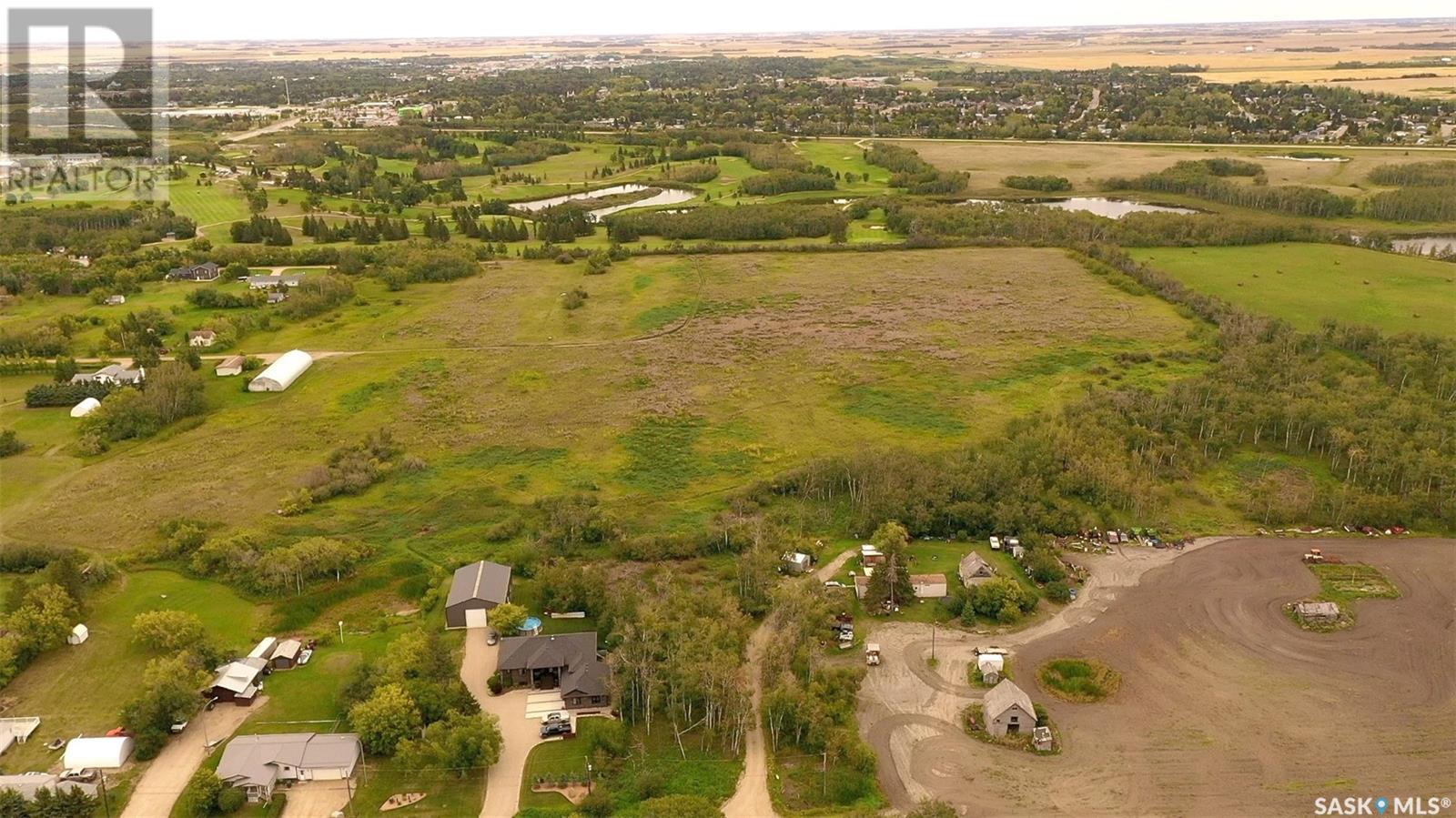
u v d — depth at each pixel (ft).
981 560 300.40
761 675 253.44
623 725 234.17
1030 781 217.97
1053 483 355.56
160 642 261.85
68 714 239.50
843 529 336.29
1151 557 313.94
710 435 408.67
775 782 217.56
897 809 209.77
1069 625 277.23
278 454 391.45
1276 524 333.62
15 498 353.31
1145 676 253.65
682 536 323.37
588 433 410.93
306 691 249.96
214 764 220.84
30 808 203.51
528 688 250.78
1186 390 419.54
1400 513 329.72
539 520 337.31
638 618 266.77
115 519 338.75
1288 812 208.44
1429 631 271.49
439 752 217.36
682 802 203.00
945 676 255.70
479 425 419.13
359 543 320.91
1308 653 262.26
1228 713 238.89
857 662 261.85
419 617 285.02
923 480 347.56
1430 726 233.55
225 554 308.60
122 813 207.00
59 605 268.82
